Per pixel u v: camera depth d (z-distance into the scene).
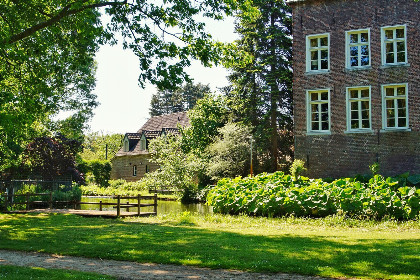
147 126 55.91
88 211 19.86
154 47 15.14
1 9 14.41
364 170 21.61
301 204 17.00
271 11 32.53
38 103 15.92
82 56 16.23
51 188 26.17
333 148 22.34
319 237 11.20
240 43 34.09
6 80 17.66
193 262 7.98
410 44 21.28
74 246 9.96
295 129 23.16
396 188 17.69
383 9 21.86
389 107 21.67
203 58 15.88
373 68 21.86
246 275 7.09
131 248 9.52
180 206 26.12
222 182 22.25
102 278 6.59
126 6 14.84
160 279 6.79
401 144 21.05
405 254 8.44
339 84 22.48
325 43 23.17
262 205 17.92
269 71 33.12
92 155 73.50
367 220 15.44
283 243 10.03
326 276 6.98
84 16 14.91
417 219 15.02
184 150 38.03
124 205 18.89
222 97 39.31
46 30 16.12
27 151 27.75
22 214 18.69
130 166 52.62
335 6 22.81
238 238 10.95
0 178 27.08
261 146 32.44
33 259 8.65
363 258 8.11
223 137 35.56
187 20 15.77
